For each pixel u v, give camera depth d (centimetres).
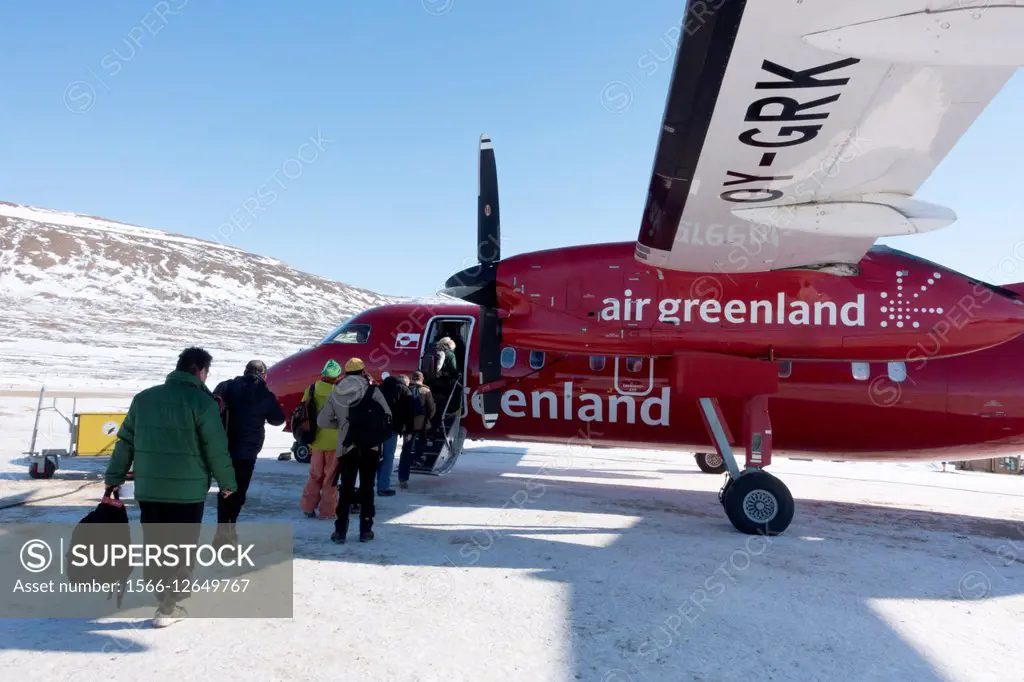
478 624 407
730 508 680
